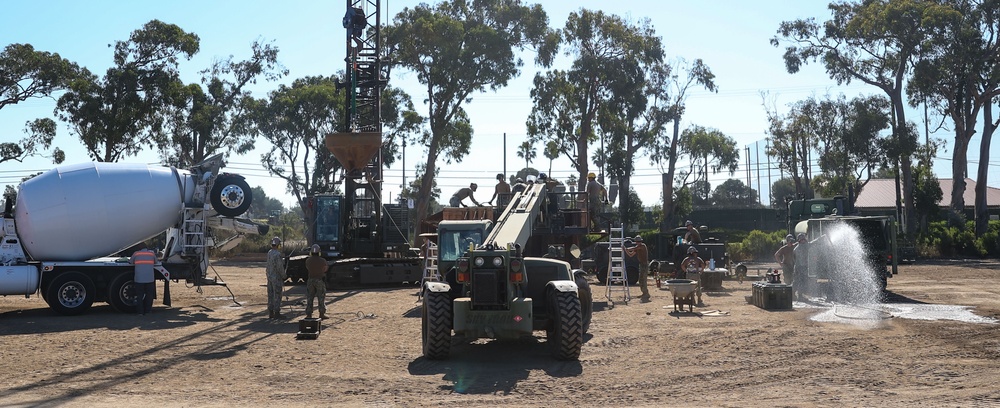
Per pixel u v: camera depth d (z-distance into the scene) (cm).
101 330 1545
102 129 5259
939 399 870
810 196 6844
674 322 1591
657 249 3189
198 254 1950
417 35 5372
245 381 1027
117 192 1836
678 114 6462
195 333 1499
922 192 5862
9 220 1789
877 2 5862
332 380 1030
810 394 912
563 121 6056
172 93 5538
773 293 1817
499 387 977
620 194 6244
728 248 4456
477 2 5647
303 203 6444
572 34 5962
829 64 6141
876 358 1147
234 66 6406
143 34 5441
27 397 930
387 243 2947
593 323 1587
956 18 5438
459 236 1396
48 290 1783
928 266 3941
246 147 6475
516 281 1130
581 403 884
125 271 1855
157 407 873
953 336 1358
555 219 2448
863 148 5972
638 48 5912
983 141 5716
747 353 1206
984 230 5578
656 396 918
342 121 6316
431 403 889
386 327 1577
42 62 5184
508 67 5547
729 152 6919
